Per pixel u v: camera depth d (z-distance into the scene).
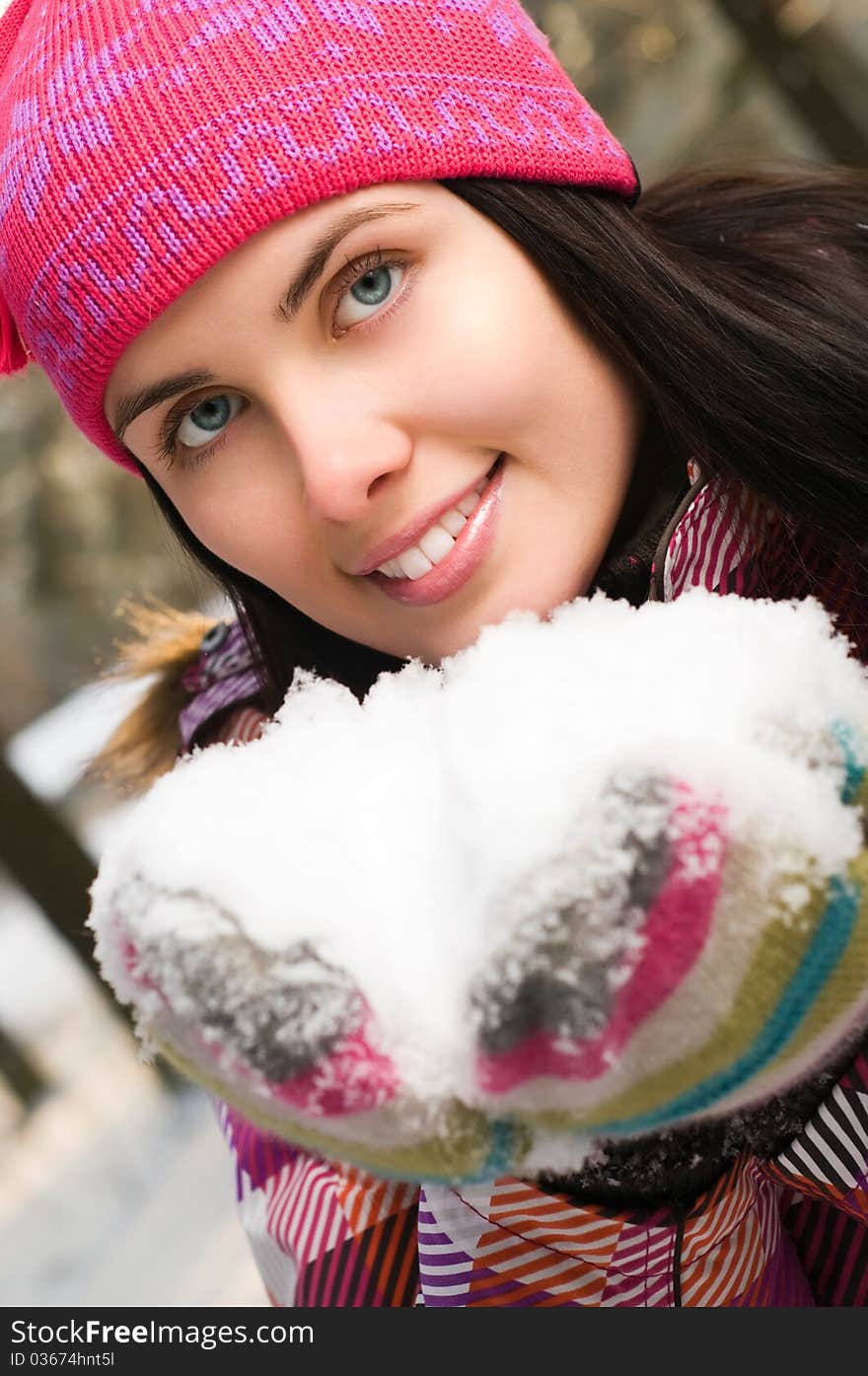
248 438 0.71
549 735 0.35
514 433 0.70
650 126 3.12
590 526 0.75
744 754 0.33
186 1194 2.33
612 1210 0.55
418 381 0.67
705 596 0.42
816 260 0.89
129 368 0.71
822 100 2.87
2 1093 2.92
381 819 0.38
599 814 0.32
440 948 0.35
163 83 0.67
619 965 0.32
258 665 0.95
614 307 0.75
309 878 0.36
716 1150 0.56
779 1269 0.67
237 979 0.34
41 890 2.78
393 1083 0.34
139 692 1.09
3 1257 2.37
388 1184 0.76
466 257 0.70
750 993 0.33
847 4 2.88
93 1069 2.90
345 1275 0.74
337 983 0.34
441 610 0.73
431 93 0.70
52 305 0.71
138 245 0.66
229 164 0.65
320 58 0.68
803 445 0.76
